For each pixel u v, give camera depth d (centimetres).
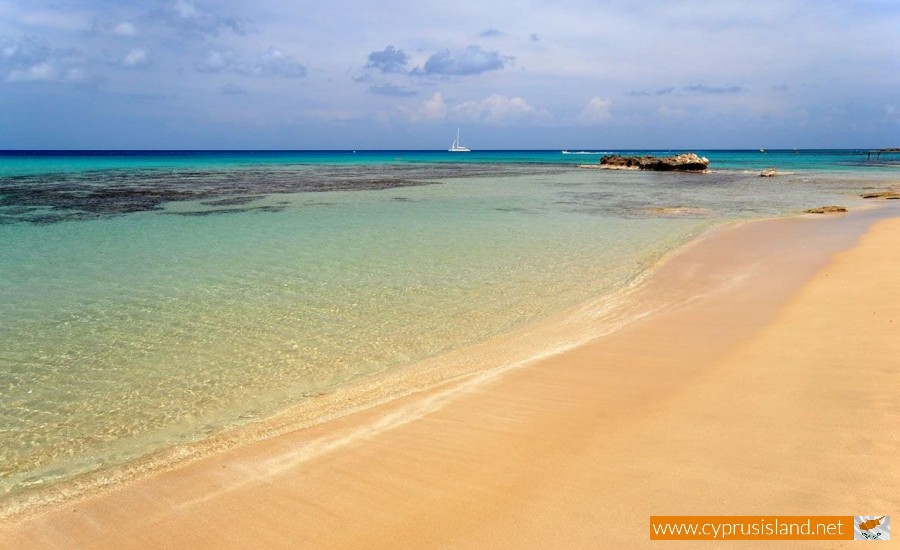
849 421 636
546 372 880
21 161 10975
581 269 1672
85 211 3012
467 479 586
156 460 675
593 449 626
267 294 1408
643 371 857
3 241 2131
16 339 1096
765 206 3375
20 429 763
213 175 6419
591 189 4759
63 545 520
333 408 797
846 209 2997
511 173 7431
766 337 972
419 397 813
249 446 693
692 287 1413
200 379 916
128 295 1400
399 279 1558
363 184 5203
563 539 479
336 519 532
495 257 1855
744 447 602
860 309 1082
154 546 511
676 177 6519
